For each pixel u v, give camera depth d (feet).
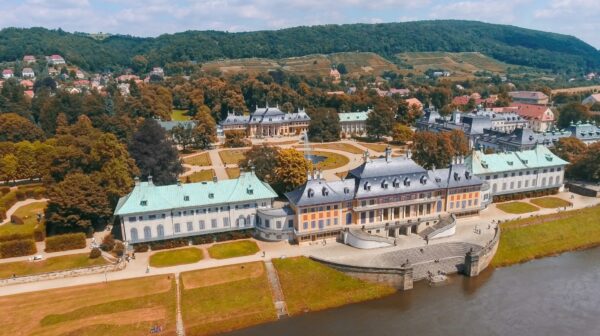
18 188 578.25
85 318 336.70
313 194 440.86
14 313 339.98
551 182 595.88
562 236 485.97
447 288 393.09
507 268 431.84
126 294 362.94
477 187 497.87
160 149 589.73
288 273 392.88
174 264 406.82
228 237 455.22
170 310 349.82
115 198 489.26
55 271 390.21
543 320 346.33
